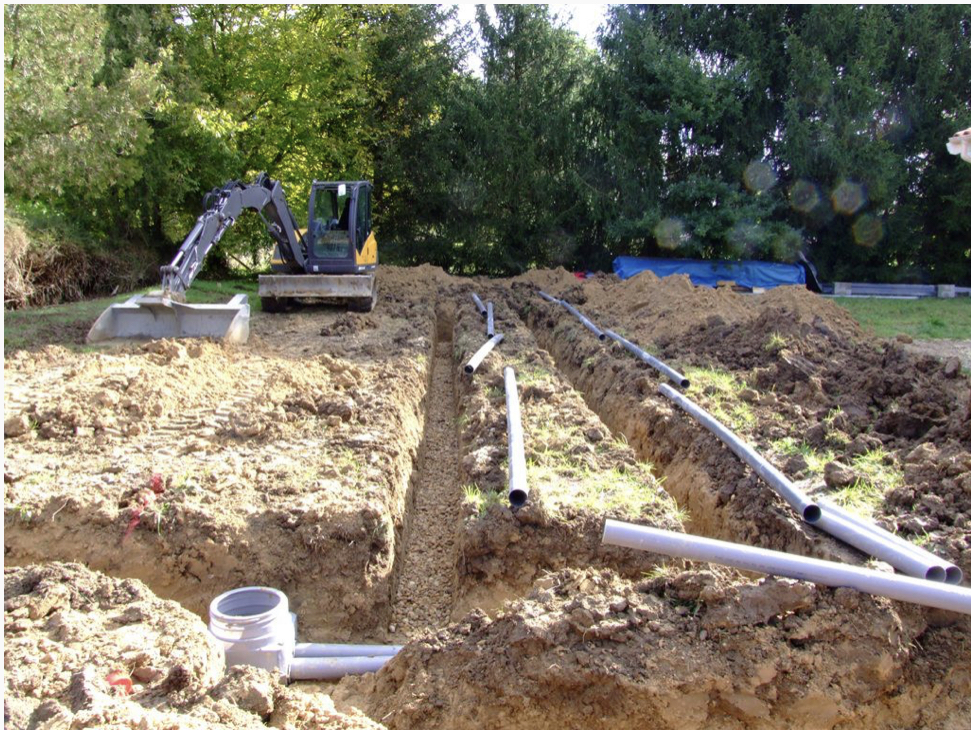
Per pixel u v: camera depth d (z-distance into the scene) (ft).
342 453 23.24
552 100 81.82
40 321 43.19
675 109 75.15
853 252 80.69
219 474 21.25
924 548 16.56
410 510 23.86
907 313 60.44
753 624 13.74
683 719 13.11
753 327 35.12
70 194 62.49
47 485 20.07
